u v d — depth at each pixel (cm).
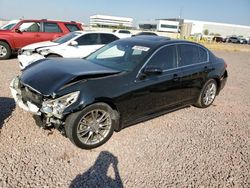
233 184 308
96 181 295
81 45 854
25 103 369
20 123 416
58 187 281
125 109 386
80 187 284
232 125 488
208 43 3606
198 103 551
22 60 793
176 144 393
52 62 429
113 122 378
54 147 356
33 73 385
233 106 606
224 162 353
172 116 506
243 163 354
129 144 381
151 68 402
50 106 328
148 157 350
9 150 338
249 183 312
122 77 380
